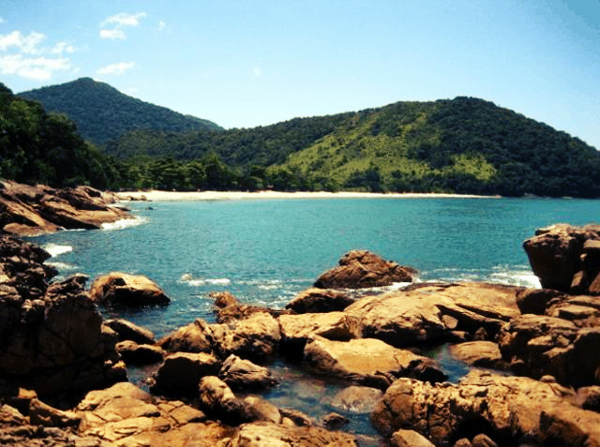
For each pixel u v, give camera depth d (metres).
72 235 63.56
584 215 131.88
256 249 58.78
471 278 44.09
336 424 17.19
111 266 45.09
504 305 29.72
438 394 17.12
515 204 180.62
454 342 26.27
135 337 24.22
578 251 28.56
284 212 119.25
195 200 152.75
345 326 25.05
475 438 15.66
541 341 20.50
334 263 50.50
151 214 99.38
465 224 97.31
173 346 23.55
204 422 16.88
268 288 38.78
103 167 144.38
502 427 15.87
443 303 28.72
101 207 80.62
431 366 21.83
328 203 163.25
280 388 20.34
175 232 71.38
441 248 63.34
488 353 23.59
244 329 24.30
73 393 18.50
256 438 14.27
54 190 87.75
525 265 51.31
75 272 41.84
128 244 58.16
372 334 26.00
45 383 17.97
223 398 17.19
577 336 19.27
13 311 18.19
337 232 78.88
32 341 18.09
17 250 35.53
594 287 26.39
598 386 16.98
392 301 28.84
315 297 30.69
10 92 136.75
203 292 36.56
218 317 29.03
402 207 150.00
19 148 99.00
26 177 99.75
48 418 15.51
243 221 93.06
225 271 45.06
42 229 64.50
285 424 16.64
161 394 19.42
